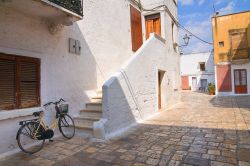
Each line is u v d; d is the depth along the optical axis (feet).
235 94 64.03
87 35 23.08
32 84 16.53
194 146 14.46
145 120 24.36
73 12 16.88
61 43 19.45
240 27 62.64
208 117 24.79
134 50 33.96
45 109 17.39
